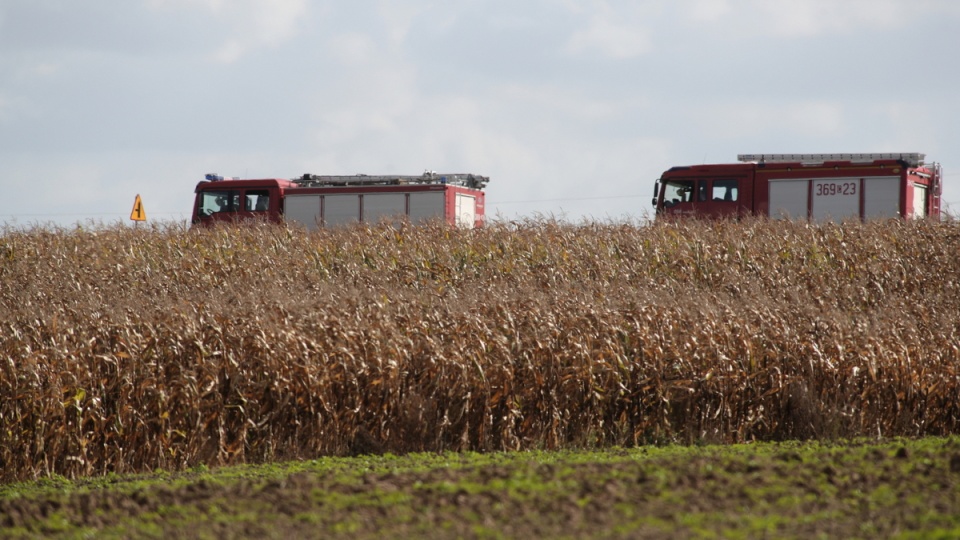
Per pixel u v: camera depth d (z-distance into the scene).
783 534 23.86
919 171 106.75
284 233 90.31
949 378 49.22
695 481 29.77
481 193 130.25
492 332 49.22
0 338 46.19
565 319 51.19
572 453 43.09
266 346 45.69
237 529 26.03
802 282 72.94
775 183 110.75
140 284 75.94
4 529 27.55
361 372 45.84
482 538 24.25
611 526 24.94
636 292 58.19
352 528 25.62
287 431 45.72
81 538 26.19
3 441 42.62
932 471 30.42
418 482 31.31
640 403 48.09
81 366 44.75
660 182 117.44
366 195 125.00
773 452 39.03
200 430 44.44
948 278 72.69
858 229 83.81
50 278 76.56
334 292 63.41
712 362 48.78
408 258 80.56
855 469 31.17
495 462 39.31
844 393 49.09
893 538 23.19
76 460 43.19
